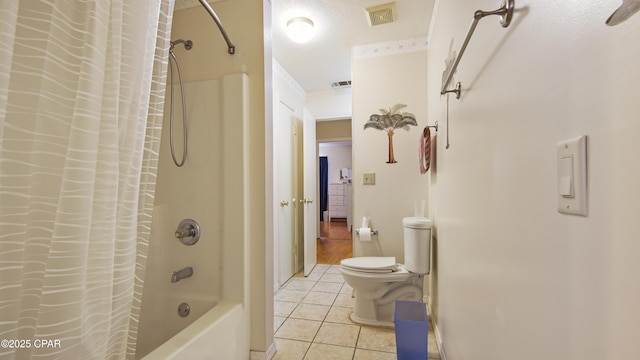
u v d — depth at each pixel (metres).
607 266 0.39
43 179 0.68
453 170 1.40
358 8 2.05
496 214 0.83
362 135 2.59
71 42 0.70
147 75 0.86
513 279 0.71
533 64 0.61
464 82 1.19
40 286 0.69
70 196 0.69
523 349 0.65
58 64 0.69
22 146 0.66
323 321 2.09
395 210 2.51
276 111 2.82
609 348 0.39
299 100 3.56
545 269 0.56
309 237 3.33
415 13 2.11
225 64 1.68
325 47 2.61
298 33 2.21
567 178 0.48
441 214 1.73
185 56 1.73
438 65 1.90
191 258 1.60
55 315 0.68
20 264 0.67
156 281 1.62
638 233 0.34
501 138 0.79
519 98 0.67
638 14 0.34
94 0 0.71
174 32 1.76
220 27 1.50
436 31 1.98
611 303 0.38
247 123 1.62
